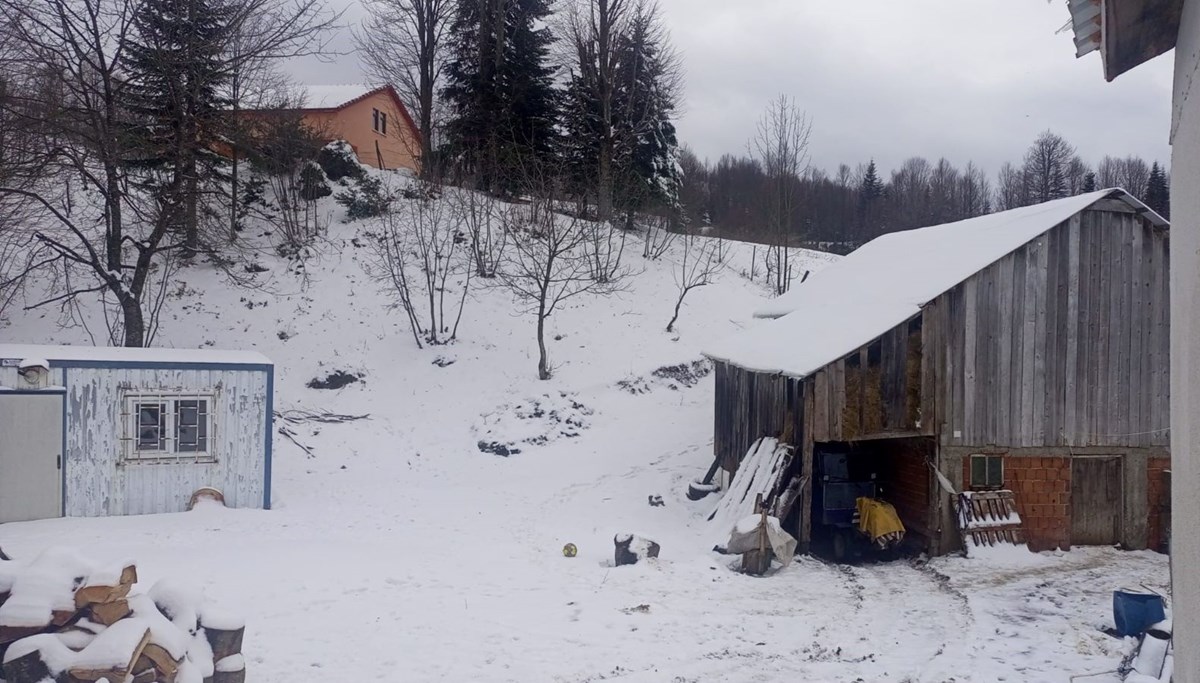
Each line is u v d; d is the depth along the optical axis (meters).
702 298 31.34
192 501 16.36
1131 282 15.39
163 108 21.89
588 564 13.42
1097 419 15.23
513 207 32.69
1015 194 63.12
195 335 25.45
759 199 48.38
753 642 9.89
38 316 25.31
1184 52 4.76
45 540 13.62
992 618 11.02
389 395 24.39
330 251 29.77
